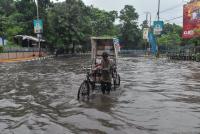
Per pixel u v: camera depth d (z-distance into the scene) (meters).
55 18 71.00
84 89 14.37
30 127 9.35
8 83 19.44
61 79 21.45
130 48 124.94
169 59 57.16
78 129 9.08
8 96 14.73
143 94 15.22
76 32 73.75
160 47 92.62
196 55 47.81
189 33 51.94
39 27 57.94
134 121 9.98
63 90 16.36
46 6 74.19
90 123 9.73
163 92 15.89
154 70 30.11
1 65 36.84
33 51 63.72
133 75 24.81
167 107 12.14
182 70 29.97
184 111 11.48
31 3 71.25
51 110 11.62
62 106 12.32
